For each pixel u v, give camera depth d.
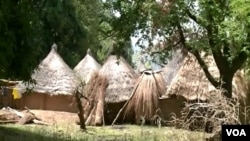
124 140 18.89
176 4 19.41
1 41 15.25
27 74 16.94
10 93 31.25
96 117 27.47
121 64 30.06
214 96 15.77
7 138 16.58
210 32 19.78
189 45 21.00
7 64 15.51
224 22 16.70
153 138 18.58
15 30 16.09
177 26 20.75
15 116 25.62
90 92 28.27
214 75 25.48
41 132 19.67
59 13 42.00
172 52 23.45
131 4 20.88
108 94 28.70
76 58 43.12
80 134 20.86
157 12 19.72
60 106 30.78
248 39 16.83
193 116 16.11
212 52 21.05
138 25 20.97
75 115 28.88
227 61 20.84
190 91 26.12
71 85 30.97
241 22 15.84
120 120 29.11
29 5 16.52
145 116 27.73
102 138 19.69
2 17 15.23
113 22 21.36
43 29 41.56
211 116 15.26
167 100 27.42
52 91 30.62
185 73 26.70
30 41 16.69
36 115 27.34
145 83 28.12
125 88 28.89
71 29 43.09
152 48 22.19
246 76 25.38
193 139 15.66
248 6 14.05
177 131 17.17
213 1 18.50
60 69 31.61
